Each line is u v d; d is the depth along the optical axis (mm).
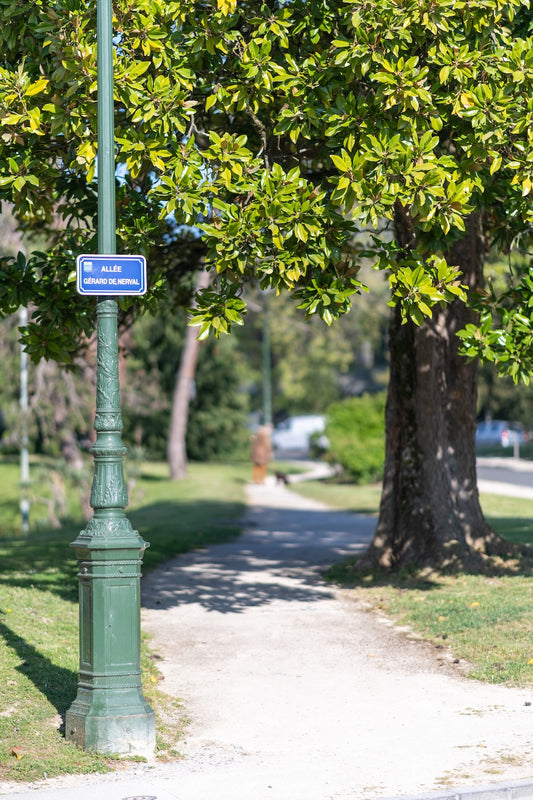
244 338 77250
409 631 11102
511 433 59531
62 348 11867
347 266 9547
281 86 9562
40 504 40344
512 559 14156
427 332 14156
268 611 12445
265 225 9031
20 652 9109
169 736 7422
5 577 13422
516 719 7727
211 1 9461
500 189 10352
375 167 9016
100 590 6922
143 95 9078
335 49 9516
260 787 6270
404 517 14453
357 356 87125
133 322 16016
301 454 73875
